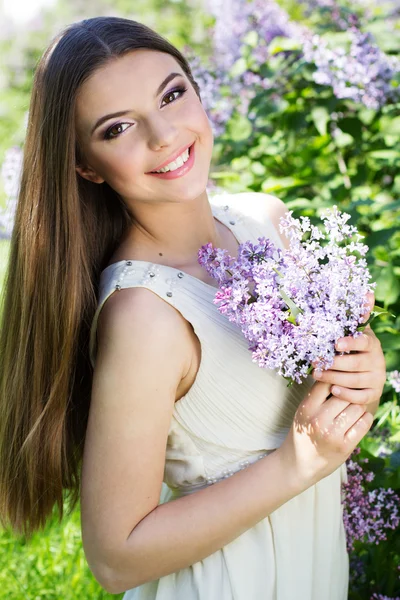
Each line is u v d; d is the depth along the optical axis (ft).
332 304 5.04
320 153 11.42
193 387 5.64
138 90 5.35
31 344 5.92
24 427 6.04
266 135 12.10
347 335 5.35
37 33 28.32
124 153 5.44
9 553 9.30
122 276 5.61
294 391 5.88
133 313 5.41
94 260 6.19
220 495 5.49
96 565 5.50
